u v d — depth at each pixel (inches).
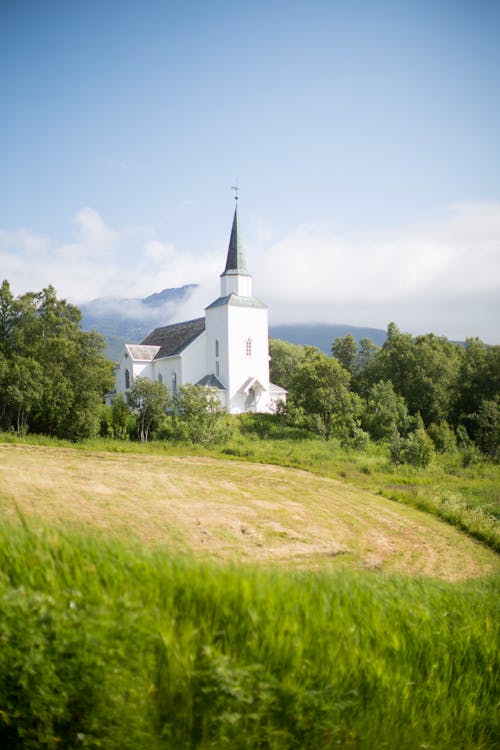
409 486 1198.9
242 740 188.4
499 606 281.3
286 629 207.8
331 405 2065.7
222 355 2603.3
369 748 206.5
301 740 196.5
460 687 234.7
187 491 824.9
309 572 292.7
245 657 197.6
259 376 2650.1
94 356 1835.6
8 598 184.4
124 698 181.9
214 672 187.2
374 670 214.1
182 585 209.8
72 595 190.7
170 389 2738.7
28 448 1054.4
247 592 212.4
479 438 2149.4
